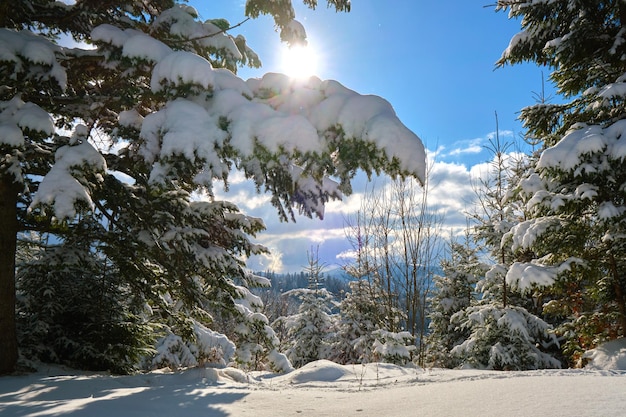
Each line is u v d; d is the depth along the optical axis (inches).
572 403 139.2
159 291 383.9
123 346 382.0
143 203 317.4
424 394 184.7
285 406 184.7
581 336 413.7
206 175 213.2
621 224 353.1
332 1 282.5
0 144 224.4
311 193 245.6
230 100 216.5
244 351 499.8
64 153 232.2
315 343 983.0
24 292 379.9
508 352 500.4
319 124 214.2
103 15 302.4
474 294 854.5
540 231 386.3
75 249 338.6
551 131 461.1
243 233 385.4
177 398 196.7
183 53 215.3
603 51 421.1
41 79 247.4
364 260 743.1
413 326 653.3
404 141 199.2
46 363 355.9
